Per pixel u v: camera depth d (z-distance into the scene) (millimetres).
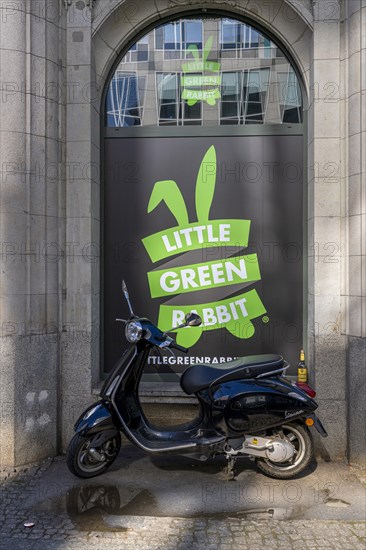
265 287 4773
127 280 4840
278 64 4855
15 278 4180
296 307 4754
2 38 4168
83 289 4535
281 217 4773
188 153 4824
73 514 3336
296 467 3805
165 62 4895
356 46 4207
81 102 4551
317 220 4434
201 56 4895
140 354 3764
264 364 3762
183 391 4168
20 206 4215
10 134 4180
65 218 4566
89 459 3758
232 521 3268
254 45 4863
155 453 3641
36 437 4254
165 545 2984
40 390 4293
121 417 3672
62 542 3008
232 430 3641
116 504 3473
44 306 4363
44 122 4359
